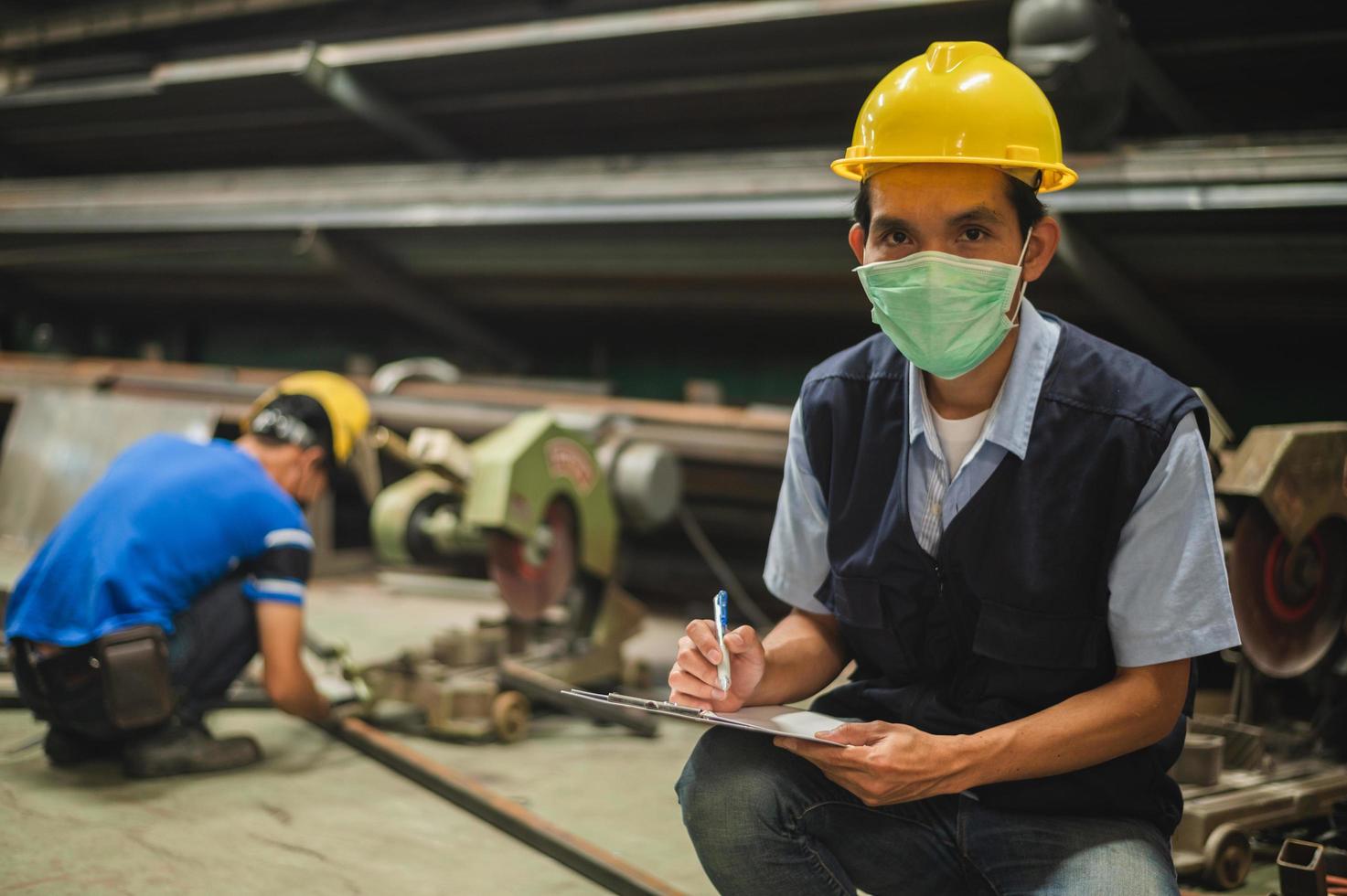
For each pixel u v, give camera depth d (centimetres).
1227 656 232
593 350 577
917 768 109
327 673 322
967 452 121
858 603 125
